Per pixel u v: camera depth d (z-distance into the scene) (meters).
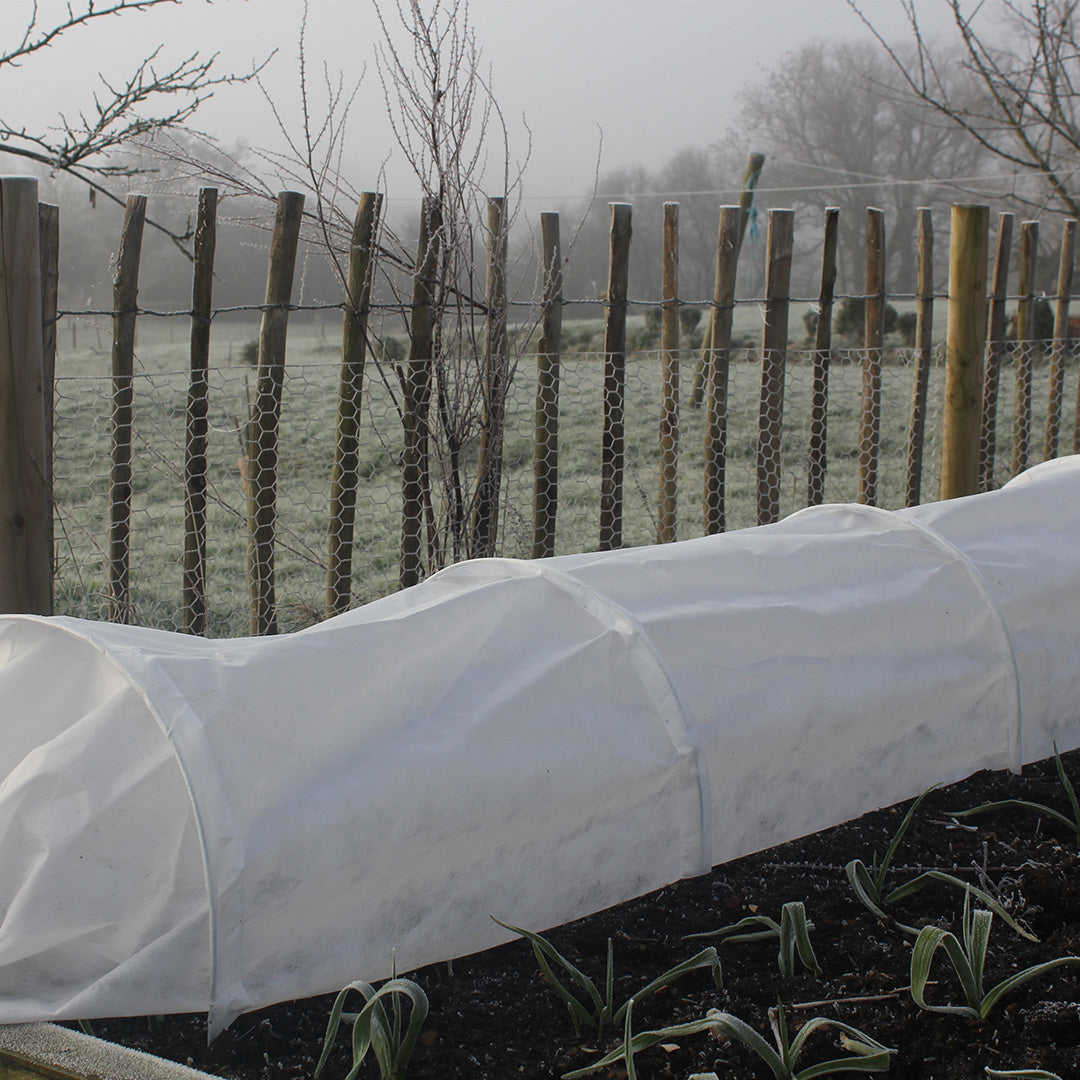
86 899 1.60
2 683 1.86
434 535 3.96
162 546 6.04
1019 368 5.32
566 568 2.21
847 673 2.23
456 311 3.83
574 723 1.89
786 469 7.83
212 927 1.48
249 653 1.78
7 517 2.99
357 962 1.66
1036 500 2.92
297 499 6.85
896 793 2.35
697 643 2.09
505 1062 1.57
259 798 1.57
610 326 4.04
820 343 4.48
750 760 2.06
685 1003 1.70
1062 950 1.78
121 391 3.41
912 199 29.16
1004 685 2.47
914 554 2.57
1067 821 2.20
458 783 1.71
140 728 1.70
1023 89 6.09
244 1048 1.60
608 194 27.77
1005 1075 1.45
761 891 2.07
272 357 3.55
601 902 1.93
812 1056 1.55
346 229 3.76
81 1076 1.40
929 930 1.60
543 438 4.10
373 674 1.82
